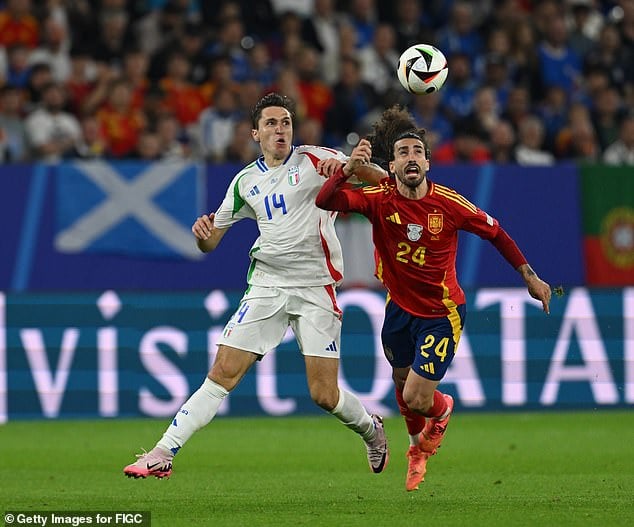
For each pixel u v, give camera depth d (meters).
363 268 47.91
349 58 56.56
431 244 25.72
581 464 33.62
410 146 25.16
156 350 44.88
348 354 45.22
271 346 26.52
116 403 44.59
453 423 43.31
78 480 30.62
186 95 55.69
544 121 58.81
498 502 25.95
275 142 26.20
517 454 35.88
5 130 51.16
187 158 53.53
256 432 41.47
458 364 45.59
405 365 27.36
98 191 47.12
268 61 60.09
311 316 26.47
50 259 46.88
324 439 39.72
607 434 40.41
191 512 24.53
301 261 26.39
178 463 34.28
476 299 45.78
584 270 49.34
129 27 58.91
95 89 54.97
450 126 56.66
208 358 45.09
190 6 61.94
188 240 47.47
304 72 56.91
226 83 55.41
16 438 39.94
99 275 47.12
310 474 31.88
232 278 47.88
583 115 56.41
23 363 44.31
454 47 62.03
